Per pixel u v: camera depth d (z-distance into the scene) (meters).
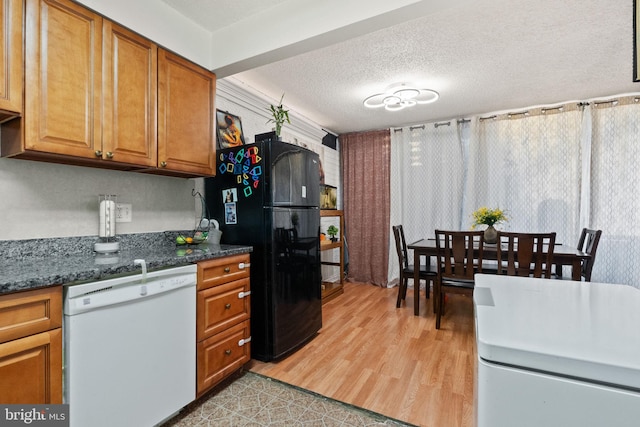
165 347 1.50
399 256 3.37
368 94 3.20
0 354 1.00
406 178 4.26
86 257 1.62
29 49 1.29
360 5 1.63
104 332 1.26
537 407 0.50
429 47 2.30
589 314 0.67
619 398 0.45
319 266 2.70
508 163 3.65
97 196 1.81
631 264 3.11
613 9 1.86
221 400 1.75
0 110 1.22
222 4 1.86
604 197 3.22
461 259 2.75
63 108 1.39
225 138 2.66
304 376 2.00
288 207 2.30
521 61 2.50
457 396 1.77
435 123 4.09
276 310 2.17
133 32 1.68
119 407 1.31
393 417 1.60
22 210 1.51
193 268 1.65
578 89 3.05
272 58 1.99
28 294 1.07
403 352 2.32
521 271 2.55
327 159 4.50
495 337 0.55
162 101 1.82
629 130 3.12
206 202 2.47
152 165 1.76
